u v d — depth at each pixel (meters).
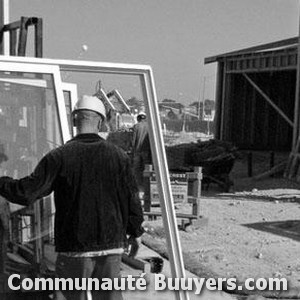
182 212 10.78
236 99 27.11
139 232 3.96
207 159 15.17
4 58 3.83
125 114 18.03
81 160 3.71
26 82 3.99
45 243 4.25
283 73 27.30
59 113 3.98
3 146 4.15
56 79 3.95
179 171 13.18
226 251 8.20
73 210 3.69
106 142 3.87
